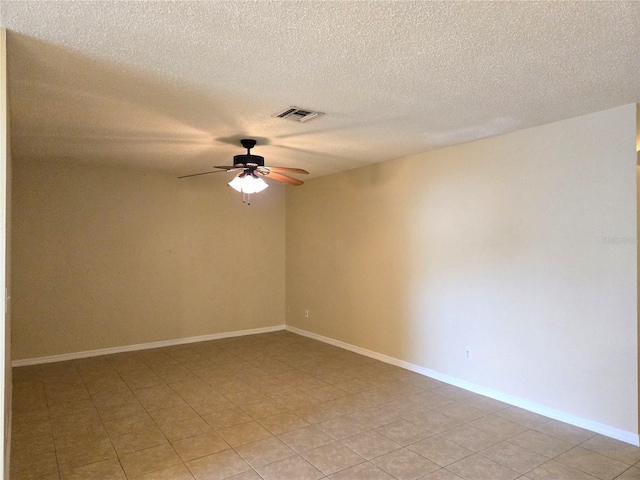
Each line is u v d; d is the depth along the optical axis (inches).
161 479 99.7
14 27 73.2
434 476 100.9
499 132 144.9
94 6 66.7
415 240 181.5
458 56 85.4
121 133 143.3
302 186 253.6
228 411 140.1
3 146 72.9
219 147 163.6
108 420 132.6
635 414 116.2
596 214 123.6
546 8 67.8
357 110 119.5
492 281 151.2
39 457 109.7
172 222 230.2
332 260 230.2
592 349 124.6
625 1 65.6
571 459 108.7
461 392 157.2
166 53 84.0
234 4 66.2
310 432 124.4
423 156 177.6
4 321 74.0
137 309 219.8
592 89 104.4
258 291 260.1
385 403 146.9
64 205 200.7
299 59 86.8
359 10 68.0
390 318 194.7
